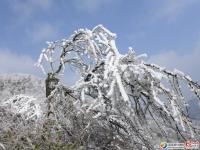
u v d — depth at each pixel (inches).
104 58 285.7
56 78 317.7
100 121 291.9
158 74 257.3
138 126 270.4
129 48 261.9
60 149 256.2
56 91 298.4
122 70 251.9
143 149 283.7
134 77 262.1
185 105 259.8
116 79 243.9
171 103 257.3
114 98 251.6
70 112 287.9
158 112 270.8
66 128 283.1
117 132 293.9
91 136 294.2
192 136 255.4
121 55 259.4
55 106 292.8
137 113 271.6
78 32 311.0
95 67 290.2
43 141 259.3
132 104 266.7
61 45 323.3
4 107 305.6
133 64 263.4
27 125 282.2
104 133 294.2
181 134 263.1
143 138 271.9
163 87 263.6
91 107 263.7
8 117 290.5
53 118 278.5
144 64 265.6
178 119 250.2
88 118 278.1
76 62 321.4
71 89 294.0
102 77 285.1
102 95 275.0
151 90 263.6
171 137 279.4
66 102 289.7
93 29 298.0
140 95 271.6
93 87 291.6
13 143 251.8
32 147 251.0
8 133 258.8
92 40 298.7
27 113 301.6
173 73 263.3
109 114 281.3
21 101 314.7
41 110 295.6
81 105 291.0
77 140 272.2
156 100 254.7
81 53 319.6
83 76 312.7
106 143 294.0
